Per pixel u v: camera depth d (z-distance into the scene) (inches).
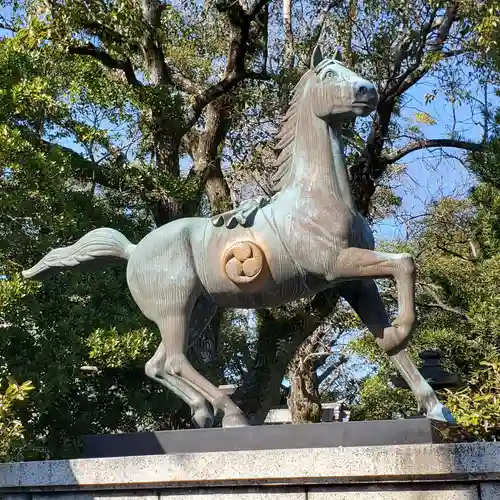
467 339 441.1
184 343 173.5
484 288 440.8
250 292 169.2
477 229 488.1
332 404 599.8
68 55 382.6
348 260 159.8
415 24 405.4
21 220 318.3
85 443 165.5
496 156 419.8
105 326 325.7
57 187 318.0
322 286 167.8
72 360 311.0
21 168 303.0
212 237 174.1
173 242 175.6
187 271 173.8
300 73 408.2
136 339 310.5
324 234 161.2
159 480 144.7
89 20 357.7
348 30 406.6
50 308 320.2
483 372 238.1
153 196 387.5
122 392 361.7
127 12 357.7
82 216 342.6
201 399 169.0
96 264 188.9
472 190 484.4
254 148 430.9
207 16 465.7
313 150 168.2
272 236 166.4
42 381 307.0
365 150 426.9
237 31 412.2
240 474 139.6
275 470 137.6
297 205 165.2
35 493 154.9
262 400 391.9
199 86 477.1
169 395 358.3
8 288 284.4
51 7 349.1
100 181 385.7
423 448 131.0
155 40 412.8
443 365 424.8
